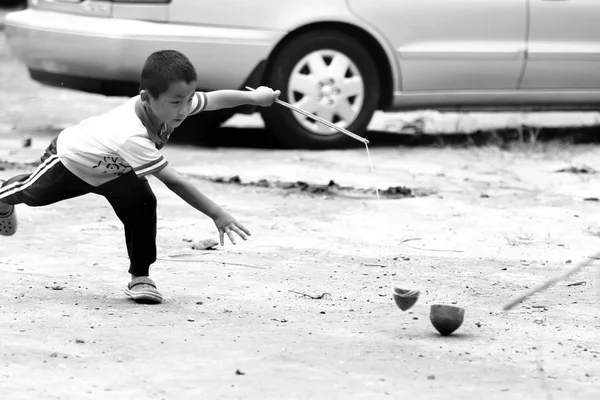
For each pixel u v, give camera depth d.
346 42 18.47
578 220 13.52
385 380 7.14
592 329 8.60
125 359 7.50
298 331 8.34
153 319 8.62
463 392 6.93
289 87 18.36
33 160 16.66
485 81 19.22
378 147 19.39
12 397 6.67
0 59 31.02
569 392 6.98
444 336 8.30
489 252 11.70
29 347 7.72
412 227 12.93
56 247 11.38
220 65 17.80
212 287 9.84
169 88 8.20
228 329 8.36
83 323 8.44
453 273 10.66
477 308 9.28
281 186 15.38
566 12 19.25
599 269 10.98
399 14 18.64
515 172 17.06
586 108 20.14
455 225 13.10
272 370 7.30
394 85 18.92
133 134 8.40
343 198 14.74
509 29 19.06
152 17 17.58
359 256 11.38
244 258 11.14
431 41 18.83
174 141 19.39
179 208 13.82
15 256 10.88
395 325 8.62
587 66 19.48
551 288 10.09
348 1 18.31
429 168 17.30
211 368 7.32
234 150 18.55
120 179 8.91
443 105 19.36
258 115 23.28
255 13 17.84
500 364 7.57
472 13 18.88
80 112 22.91
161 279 10.12
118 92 18.14
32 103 24.12
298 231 12.59
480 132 21.27
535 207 14.34
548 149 19.17
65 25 17.84
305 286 9.96
